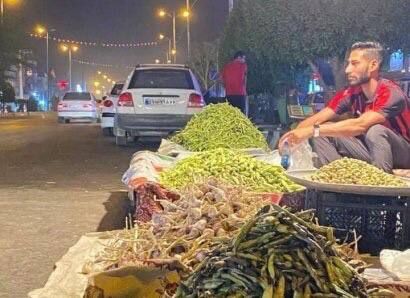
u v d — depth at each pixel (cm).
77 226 558
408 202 358
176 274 266
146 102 1204
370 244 371
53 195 720
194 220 314
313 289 193
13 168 973
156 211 368
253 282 192
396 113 462
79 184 802
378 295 229
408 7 875
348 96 499
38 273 417
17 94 4931
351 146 464
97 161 1066
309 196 385
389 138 453
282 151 481
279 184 454
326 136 464
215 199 339
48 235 524
